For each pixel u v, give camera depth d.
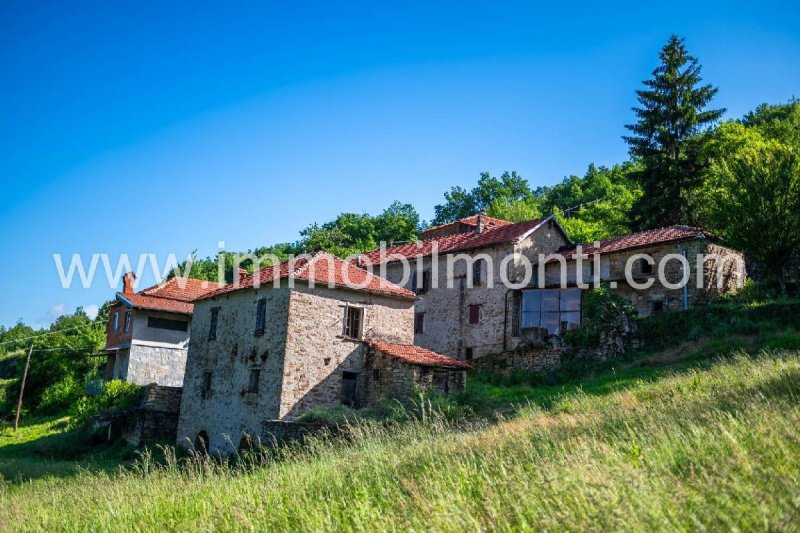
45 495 14.00
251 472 14.30
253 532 8.13
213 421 24.55
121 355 35.50
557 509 6.06
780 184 25.98
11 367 55.78
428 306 34.03
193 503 10.80
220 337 25.72
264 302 23.70
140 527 10.12
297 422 19.41
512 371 26.20
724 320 23.50
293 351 22.05
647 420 10.32
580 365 24.19
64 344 44.72
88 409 31.39
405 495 8.34
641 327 25.09
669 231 29.69
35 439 31.97
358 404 23.02
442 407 18.55
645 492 5.74
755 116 62.16
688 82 39.47
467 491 7.77
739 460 6.43
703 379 15.31
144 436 27.28
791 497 5.40
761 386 11.96
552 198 71.38
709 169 37.59
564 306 28.81
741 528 5.06
